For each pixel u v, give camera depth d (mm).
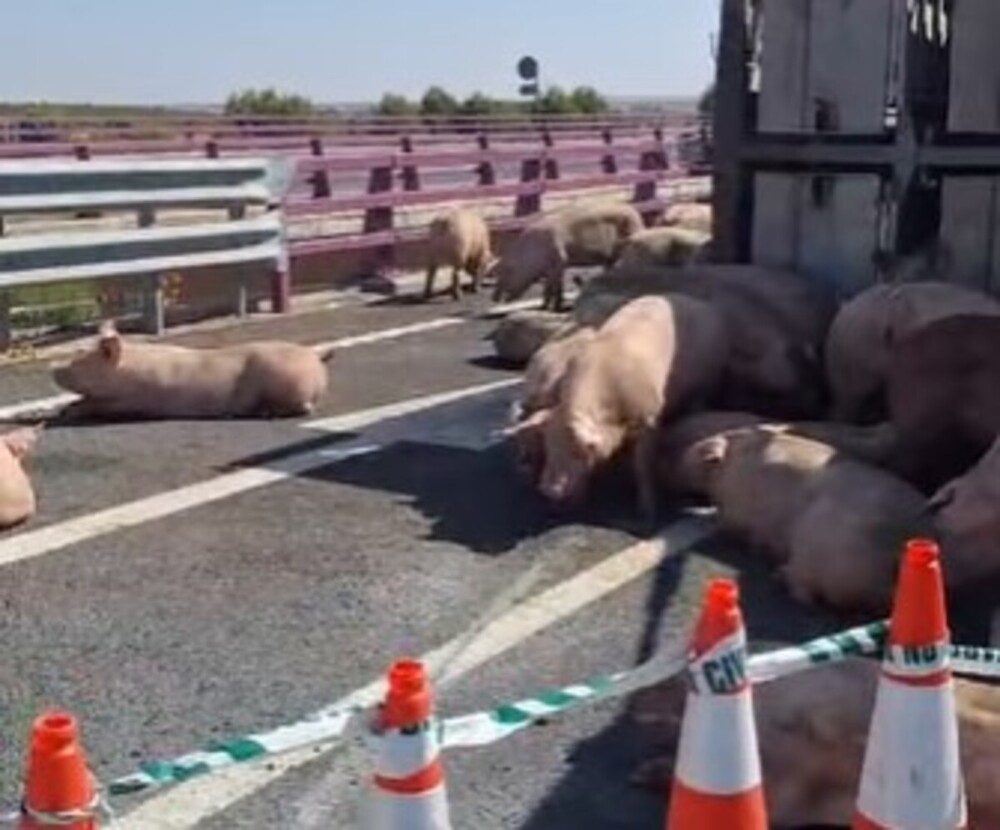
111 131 19250
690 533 6414
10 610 5371
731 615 2984
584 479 6578
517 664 4973
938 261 8703
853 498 5523
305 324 11719
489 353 10516
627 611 5484
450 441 7887
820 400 7938
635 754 4344
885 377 7520
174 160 11531
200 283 11641
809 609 5527
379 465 7402
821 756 3732
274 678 4816
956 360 6473
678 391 7141
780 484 5945
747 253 9414
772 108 9227
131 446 7746
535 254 12852
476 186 15656
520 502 6801
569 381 6715
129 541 6168
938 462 6590
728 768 2988
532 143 20250
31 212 9898
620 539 6320
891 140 8805
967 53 8523
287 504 6730
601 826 3977
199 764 3199
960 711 3654
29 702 4605
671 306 7426
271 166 11961
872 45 8828
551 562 6008
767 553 6031
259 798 4047
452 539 6266
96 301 10836
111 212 10695
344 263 13594
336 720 3553
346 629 5250
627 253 11609
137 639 5121
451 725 3414
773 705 3789
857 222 8984
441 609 5469
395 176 14367
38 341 10398
